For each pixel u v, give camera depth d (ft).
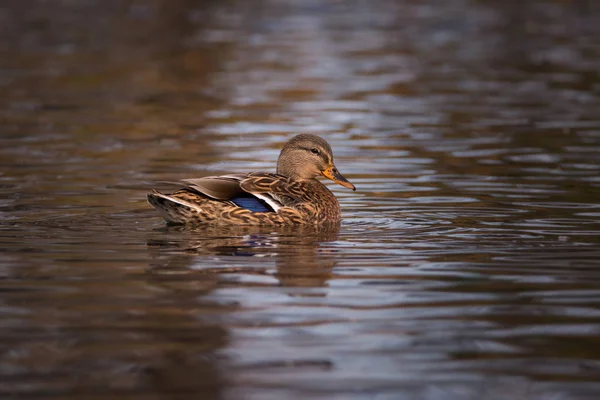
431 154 63.10
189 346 27.89
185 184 43.88
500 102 83.66
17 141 67.46
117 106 82.33
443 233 42.47
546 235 41.78
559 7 157.48
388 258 37.83
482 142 67.00
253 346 27.91
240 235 42.34
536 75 98.78
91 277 34.83
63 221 44.75
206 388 25.02
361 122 75.41
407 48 118.21
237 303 31.83
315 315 30.60
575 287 33.45
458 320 30.07
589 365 26.43
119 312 30.89
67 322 29.89
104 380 25.52
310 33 130.72
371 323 29.81
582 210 47.09
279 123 74.95
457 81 95.71
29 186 53.36
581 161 59.98
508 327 29.40
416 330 29.22
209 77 97.66
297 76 98.43
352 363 26.66
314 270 36.01
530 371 26.08
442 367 26.37
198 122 75.41
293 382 25.44
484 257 37.81
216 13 151.02
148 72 100.42
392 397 24.50
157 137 69.36
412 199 50.60
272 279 34.68
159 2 161.48
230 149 65.16
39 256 37.83
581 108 80.38
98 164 60.13
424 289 33.42
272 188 45.34
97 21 140.87
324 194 46.80
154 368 26.32
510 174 56.59
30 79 95.81
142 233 42.39
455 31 132.87
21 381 25.49
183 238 41.50
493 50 116.16
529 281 34.30
